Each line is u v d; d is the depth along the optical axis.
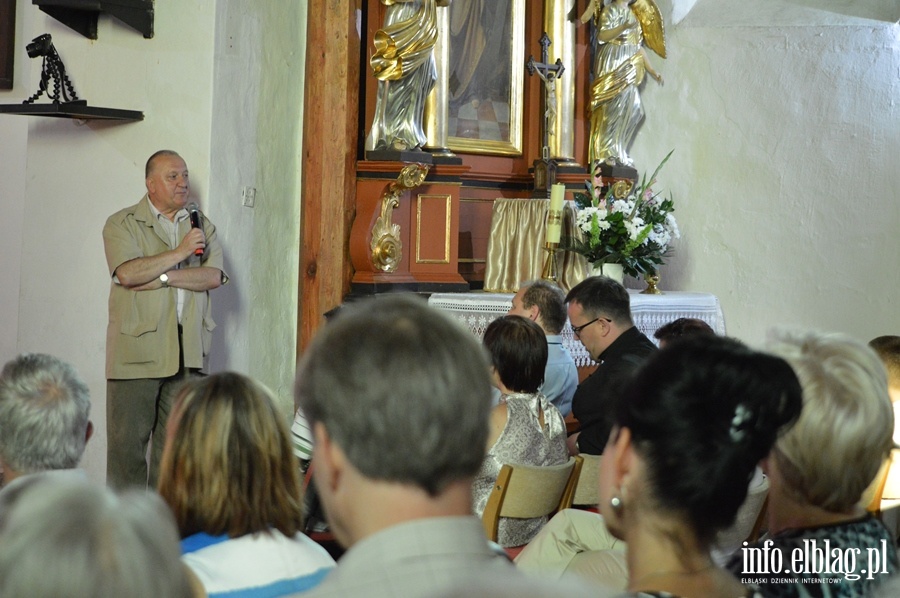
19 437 2.51
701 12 8.50
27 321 6.50
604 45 8.23
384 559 1.29
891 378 3.45
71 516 0.97
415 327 1.35
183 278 5.49
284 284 6.95
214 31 6.08
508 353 3.72
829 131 8.18
